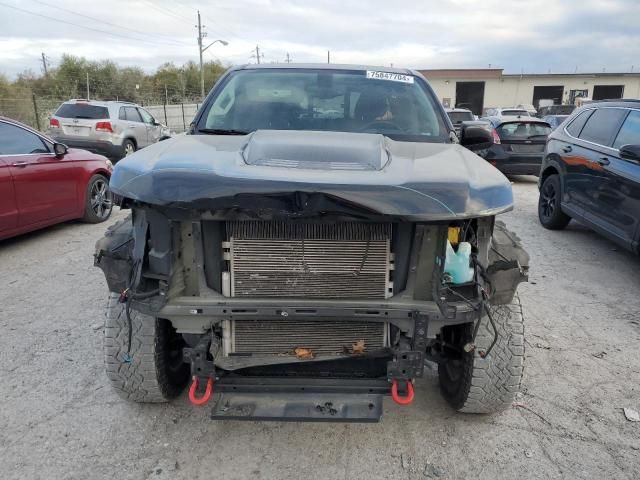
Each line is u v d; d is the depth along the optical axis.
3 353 3.74
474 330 2.45
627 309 4.75
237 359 2.53
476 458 2.75
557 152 7.35
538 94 52.25
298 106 3.53
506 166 11.80
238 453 2.77
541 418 3.10
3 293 4.89
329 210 2.12
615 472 2.66
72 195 7.10
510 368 2.75
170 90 54.44
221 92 3.66
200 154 2.52
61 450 2.75
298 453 2.78
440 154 2.78
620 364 3.74
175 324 2.42
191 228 2.36
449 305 2.33
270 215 2.18
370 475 2.62
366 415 2.40
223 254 2.37
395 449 2.82
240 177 2.17
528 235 7.33
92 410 3.09
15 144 6.18
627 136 5.84
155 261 2.36
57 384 3.36
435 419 3.07
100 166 7.69
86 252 6.24
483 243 2.42
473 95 52.97
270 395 2.49
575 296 5.04
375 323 2.52
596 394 3.36
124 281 2.46
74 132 14.26
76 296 4.83
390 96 3.64
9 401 3.16
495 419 3.08
